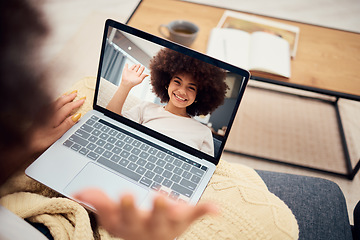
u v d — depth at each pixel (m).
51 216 0.64
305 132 1.54
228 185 0.78
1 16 0.16
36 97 0.18
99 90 0.81
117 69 0.78
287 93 1.68
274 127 1.54
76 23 1.85
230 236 0.68
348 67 1.23
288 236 0.71
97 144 0.78
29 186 0.71
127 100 0.80
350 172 1.41
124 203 0.31
